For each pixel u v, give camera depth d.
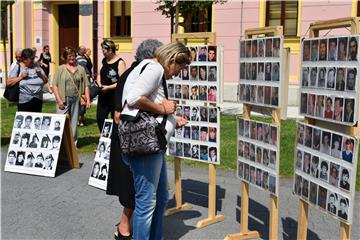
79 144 8.63
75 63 7.87
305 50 3.71
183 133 5.04
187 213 5.26
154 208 3.96
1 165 7.21
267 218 5.14
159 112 3.77
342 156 3.37
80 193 5.88
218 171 6.93
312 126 3.69
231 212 5.30
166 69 3.88
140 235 3.94
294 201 5.69
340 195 3.41
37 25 18.48
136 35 15.78
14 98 7.50
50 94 16.11
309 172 3.75
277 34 3.91
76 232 4.66
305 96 3.74
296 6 13.64
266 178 4.16
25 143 6.88
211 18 14.32
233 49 14.13
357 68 3.17
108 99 7.21
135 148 3.71
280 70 3.87
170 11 11.01
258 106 4.29
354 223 4.93
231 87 14.16
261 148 4.21
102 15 16.56
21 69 7.58
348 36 3.23
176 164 5.24
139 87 3.69
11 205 5.39
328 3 12.96
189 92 4.93
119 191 4.32
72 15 18.48
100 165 6.18
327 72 3.46
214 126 4.76
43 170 6.65
